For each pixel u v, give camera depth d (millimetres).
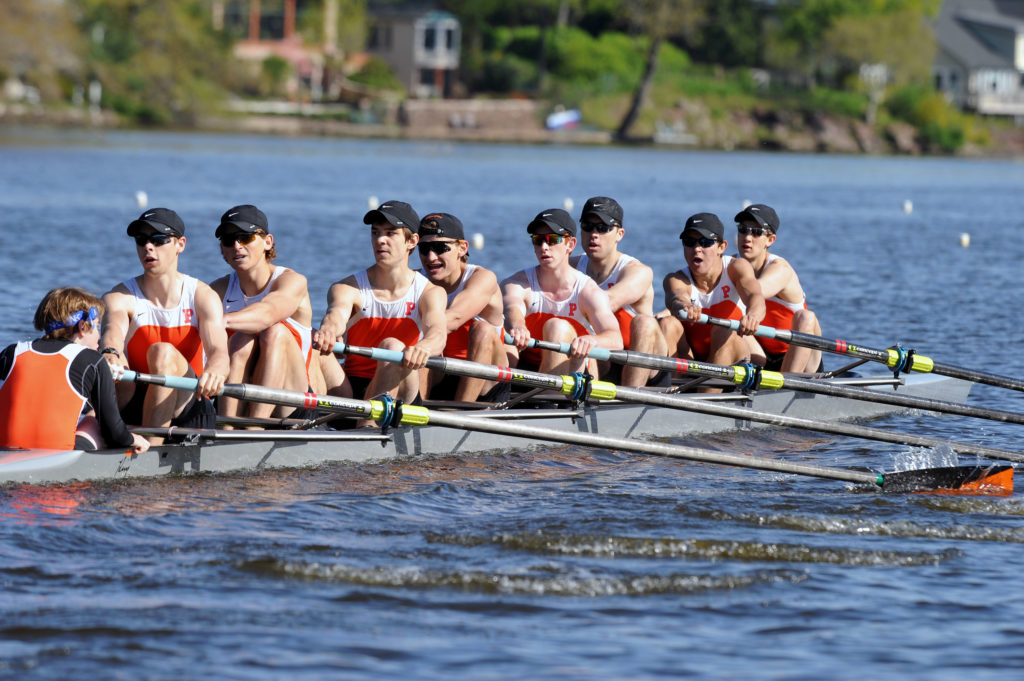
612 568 26141
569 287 40312
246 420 34750
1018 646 22625
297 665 21156
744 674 21266
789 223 128500
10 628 22141
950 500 32812
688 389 43938
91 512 28984
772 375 40844
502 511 30734
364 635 22438
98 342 32156
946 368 45094
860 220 135375
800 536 29016
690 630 23109
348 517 29688
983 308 70312
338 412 32938
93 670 20703
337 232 104500
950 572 26609
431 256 37375
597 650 22109
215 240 96938
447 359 34781
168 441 32281
